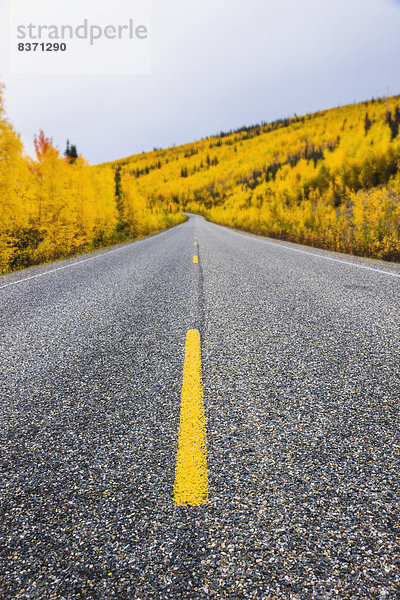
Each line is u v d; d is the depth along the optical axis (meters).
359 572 0.87
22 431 1.65
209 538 1.00
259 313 3.47
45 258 11.35
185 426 1.59
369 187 24.81
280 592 0.83
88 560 0.96
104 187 17.36
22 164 9.77
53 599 0.85
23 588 0.89
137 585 0.88
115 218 19.81
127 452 1.43
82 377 2.23
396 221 8.60
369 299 3.77
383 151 25.75
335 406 1.69
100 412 1.77
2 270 9.43
